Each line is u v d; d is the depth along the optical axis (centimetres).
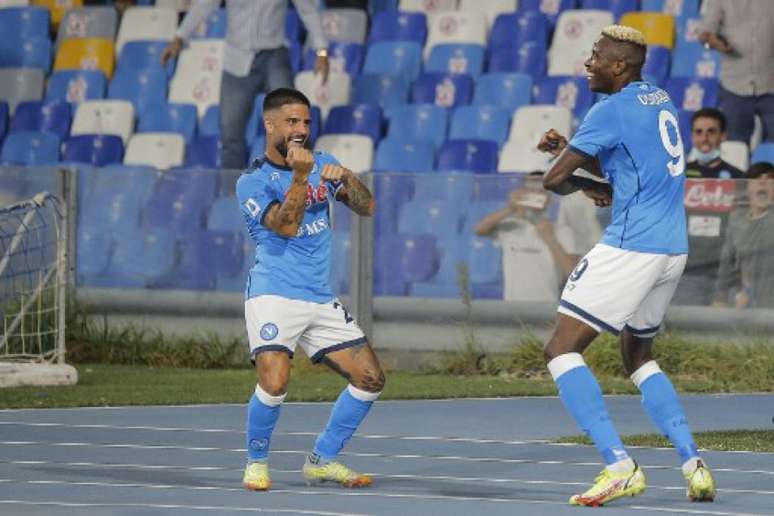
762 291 4372
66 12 6338
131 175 4888
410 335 4678
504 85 5569
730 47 5156
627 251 2414
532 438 3203
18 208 4303
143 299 4862
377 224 4719
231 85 5403
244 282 4809
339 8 6022
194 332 4825
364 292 4712
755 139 5191
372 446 3083
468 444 3114
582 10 5669
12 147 5928
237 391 4031
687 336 4422
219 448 3025
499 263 4600
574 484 2606
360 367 2573
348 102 5669
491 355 4584
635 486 2355
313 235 2559
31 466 2777
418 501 2412
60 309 4319
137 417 3506
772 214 4375
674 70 5472
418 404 3809
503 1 5884
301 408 3703
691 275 4425
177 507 2333
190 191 4869
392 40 5853
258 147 5484
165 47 6138
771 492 2512
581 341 2438
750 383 4209
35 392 3947
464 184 4644
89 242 4884
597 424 2391
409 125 5538
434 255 4662
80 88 6100
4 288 4697
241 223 4822
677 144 2448
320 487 2572
